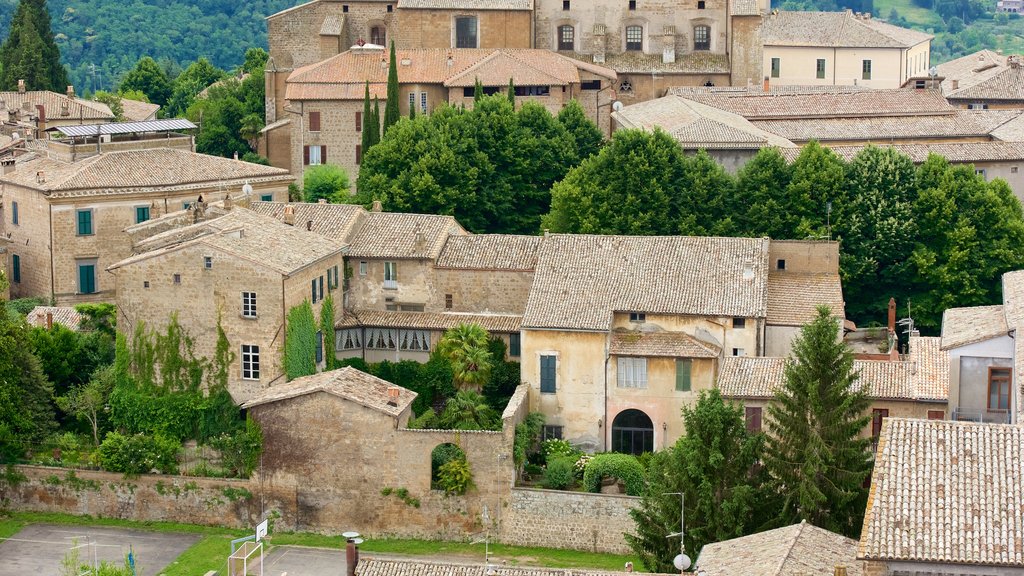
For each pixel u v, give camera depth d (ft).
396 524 577.02
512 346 635.25
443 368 632.79
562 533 564.71
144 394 612.70
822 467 506.89
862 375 556.51
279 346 603.26
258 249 610.24
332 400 574.97
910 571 361.92
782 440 520.01
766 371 572.10
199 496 589.32
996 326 512.22
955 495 371.35
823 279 640.17
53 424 611.88
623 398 605.73
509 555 558.97
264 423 581.94
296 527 583.99
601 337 604.49
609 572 427.74
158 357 611.47
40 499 600.39
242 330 604.49
